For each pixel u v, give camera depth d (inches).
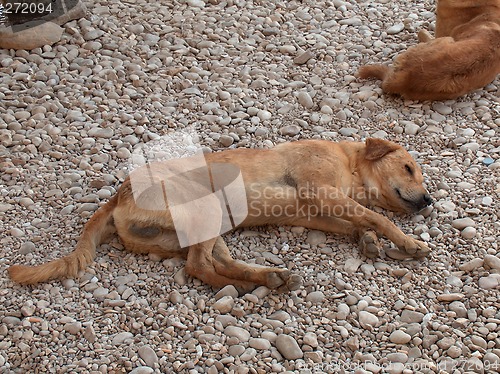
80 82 122.6
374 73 123.1
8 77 122.9
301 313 89.0
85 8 135.0
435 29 134.4
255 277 90.6
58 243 97.8
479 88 122.0
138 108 118.3
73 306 90.1
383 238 97.5
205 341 86.2
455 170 107.0
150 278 93.1
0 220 100.9
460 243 96.9
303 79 124.5
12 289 92.0
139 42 131.0
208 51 129.1
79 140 113.0
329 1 142.8
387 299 90.7
